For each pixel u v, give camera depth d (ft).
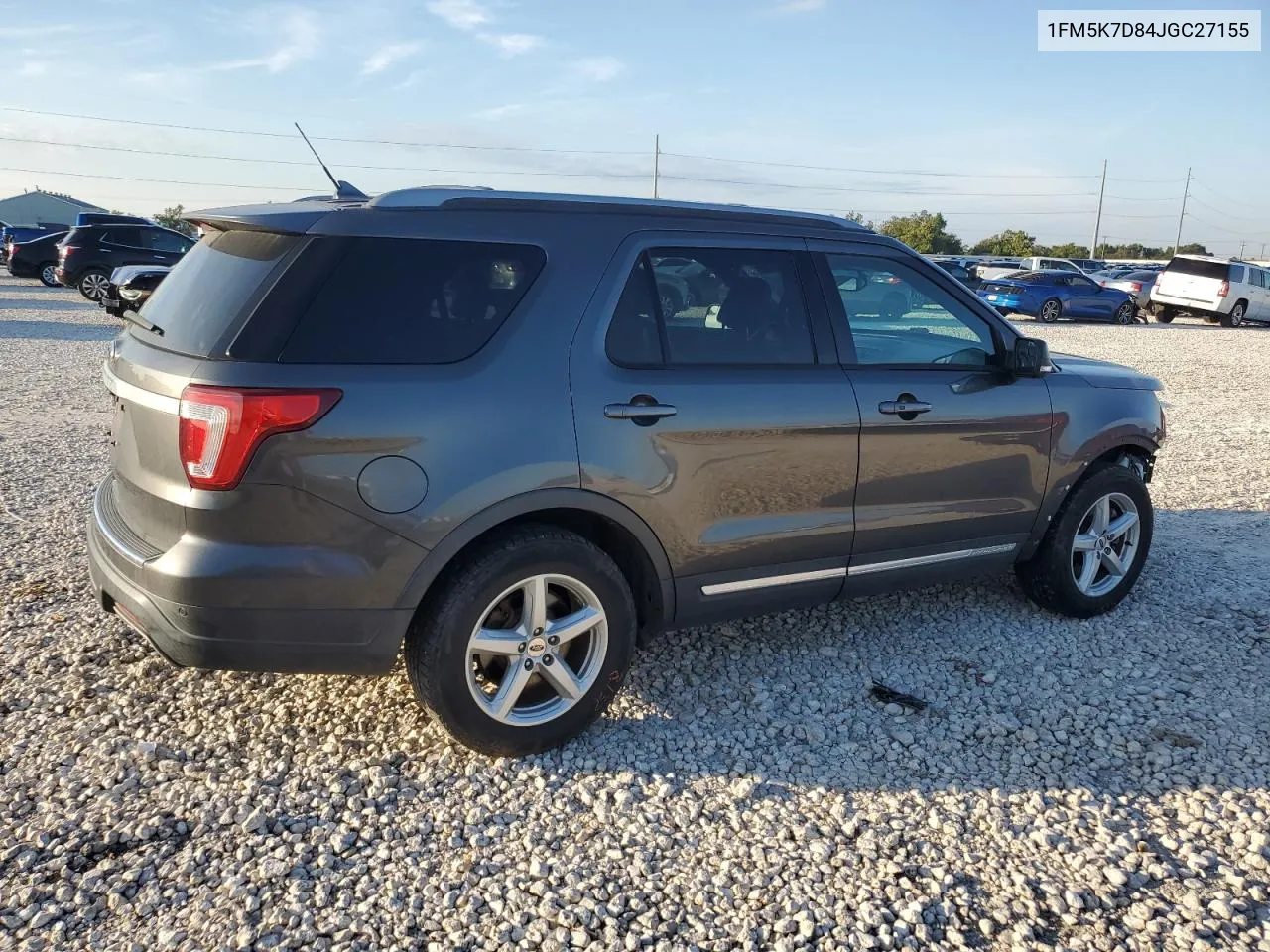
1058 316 87.51
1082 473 15.25
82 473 22.47
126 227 71.72
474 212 10.78
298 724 11.81
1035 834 10.12
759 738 11.92
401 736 11.62
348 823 10.01
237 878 9.12
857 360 12.98
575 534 11.12
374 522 9.79
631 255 11.45
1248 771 11.37
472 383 10.20
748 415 11.77
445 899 8.96
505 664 11.28
